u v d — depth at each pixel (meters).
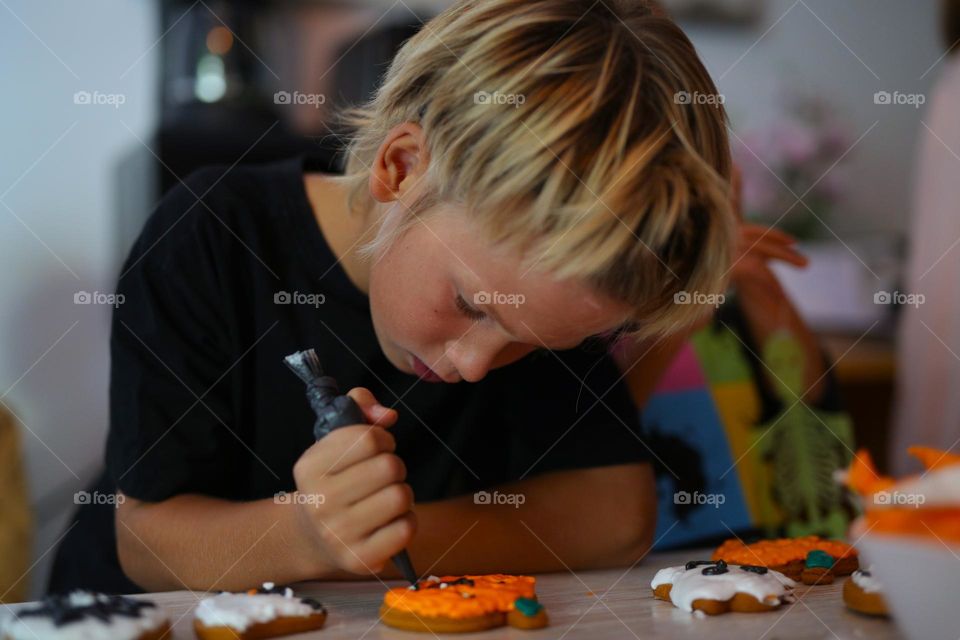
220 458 0.88
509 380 1.00
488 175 0.63
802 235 2.27
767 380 1.27
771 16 2.27
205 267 0.90
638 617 0.65
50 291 1.77
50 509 1.76
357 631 0.60
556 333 0.68
